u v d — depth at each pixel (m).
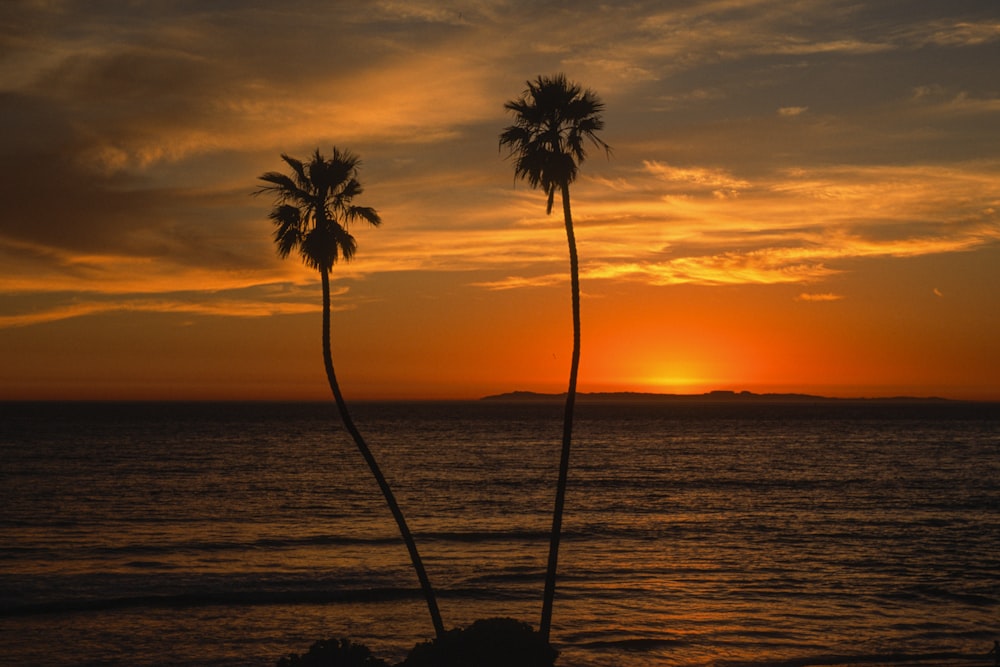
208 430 175.00
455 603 34.00
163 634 29.55
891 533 51.56
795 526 54.38
